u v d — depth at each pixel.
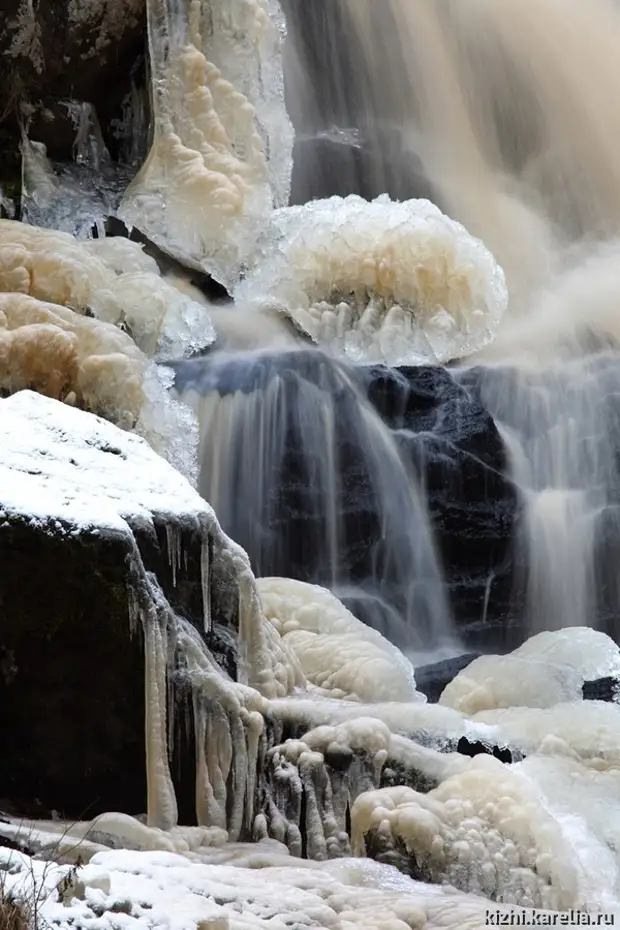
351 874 18.22
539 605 32.06
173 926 14.01
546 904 18.62
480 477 31.42
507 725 22.27
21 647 18.86
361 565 30.42
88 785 19.12
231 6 38.12
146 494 20.53
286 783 19.84
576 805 20.12
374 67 46.69
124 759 19.14
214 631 21.17
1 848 14.77
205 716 19.64
